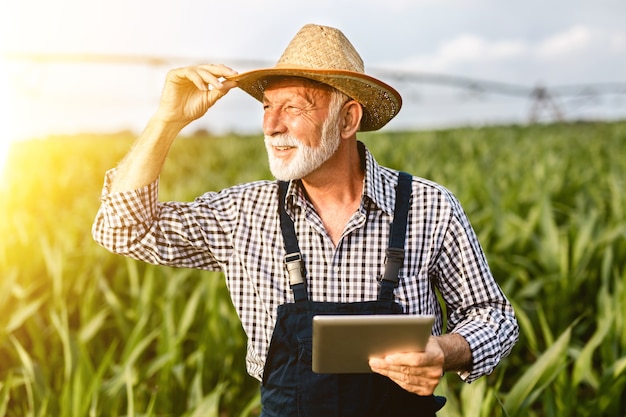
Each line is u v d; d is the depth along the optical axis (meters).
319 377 2.06
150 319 5.10
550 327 5.04
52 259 5.49
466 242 2.21
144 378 3.86
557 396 3.60
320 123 2.11
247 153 18.41
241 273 2.24
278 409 2.11
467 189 8.34
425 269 2.18
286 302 2.17
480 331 2.13
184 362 4.42
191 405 3.53
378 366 1.87
